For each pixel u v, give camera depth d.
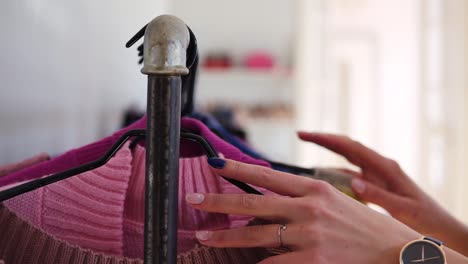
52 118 0.83
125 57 1.50
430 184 2.93
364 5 3.25
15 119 0.66
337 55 3.26
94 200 0.46
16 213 0.43
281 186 0.43
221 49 3.52
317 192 0.43
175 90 0.33
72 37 0.93
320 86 3.19
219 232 0.44
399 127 3.24
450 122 2.74
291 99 3.50
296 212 0.42
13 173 0.53
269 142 3.54
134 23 1.61
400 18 3.23
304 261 0.41
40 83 0.76
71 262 0.43
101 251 0.46
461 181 2.69
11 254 0.43
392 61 3.25
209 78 3.49
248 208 0.42
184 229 0.49
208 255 0.46
